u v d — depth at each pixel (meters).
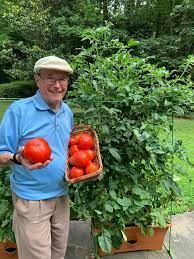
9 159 1.86
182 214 3.50
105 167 2.59
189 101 2.54
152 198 2.75
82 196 2.62
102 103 2.54
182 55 10.99
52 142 2.00
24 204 1.99
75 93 2.65
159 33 12.34
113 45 2.73
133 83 2.60
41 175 1.97
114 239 2.58
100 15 10.99
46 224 2.03
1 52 10.91
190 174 4.61
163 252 2.87
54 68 1.87
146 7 12.08
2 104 3.25
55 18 10.36
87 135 2.12
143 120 2.62
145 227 2.70
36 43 11.02
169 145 2.62
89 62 2.98
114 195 2.54
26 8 10.60
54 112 2.01
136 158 2.68
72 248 2.90
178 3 12.06
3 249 2.62
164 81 2.72
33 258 1.99
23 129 1.93
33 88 12.81
